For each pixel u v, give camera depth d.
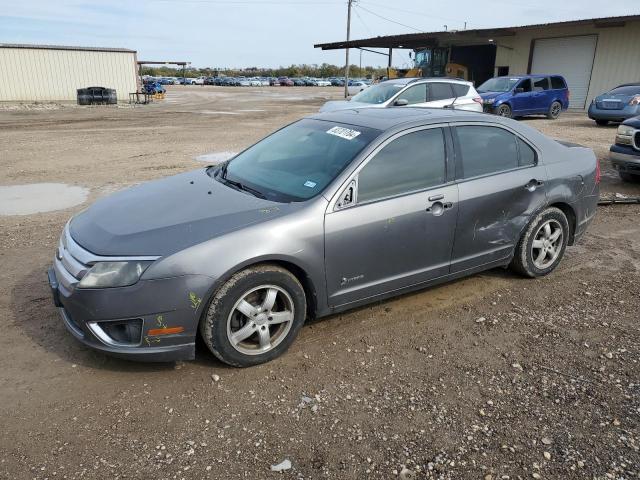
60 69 36.62
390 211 3.87
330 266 3.69
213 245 3.25
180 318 3.21
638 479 2.61
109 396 3.22
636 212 7.45
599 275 5.18
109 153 12.40
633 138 8.38
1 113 25.92
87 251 3.31
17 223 6.61
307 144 4.32
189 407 3.13
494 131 4.57
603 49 25.14
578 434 2.93
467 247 4.40
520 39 29.02
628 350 3.80
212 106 32.03
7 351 3.67
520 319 4.27
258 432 2.93
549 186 4.79
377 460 2.73
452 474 2.64
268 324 3.53
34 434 2.89
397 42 35.41
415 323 4.19
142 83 43.03
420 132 4.14
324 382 3.39
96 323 3.21
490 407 3.16
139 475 2.61
